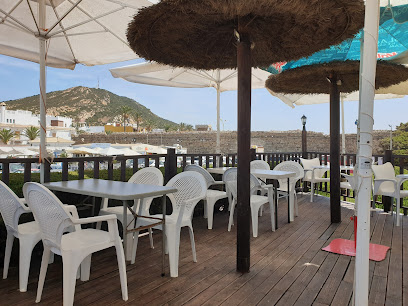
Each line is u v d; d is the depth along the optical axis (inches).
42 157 117.4
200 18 96.0
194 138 1171.9
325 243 134.3
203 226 164.1
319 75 169.5
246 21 97.5
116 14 134.1
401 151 718.5
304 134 295.9
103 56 157.5
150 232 126.7
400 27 129.5
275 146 1007.6
